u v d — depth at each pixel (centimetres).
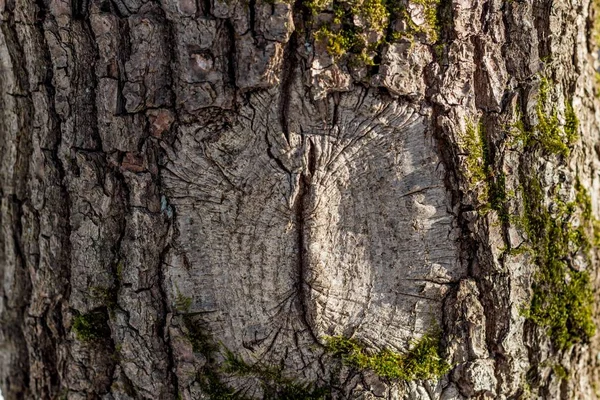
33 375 148
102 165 141
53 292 145
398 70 139
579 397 148
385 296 142
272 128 139
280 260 141
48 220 144
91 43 140
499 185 142
